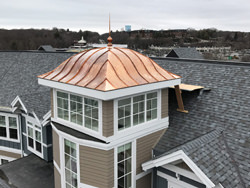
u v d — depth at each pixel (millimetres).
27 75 22484
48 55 23703
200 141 10422
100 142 10570
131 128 11398
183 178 10883
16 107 17969
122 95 10188
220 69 14633
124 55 12227
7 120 19609
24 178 15367
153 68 12641
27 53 25391
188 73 15688
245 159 10047
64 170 12531
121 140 10961
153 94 12289
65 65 12969
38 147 17797
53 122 13234
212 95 13430
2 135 20188
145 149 12281
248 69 13516
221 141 10961
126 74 11227
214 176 8977
